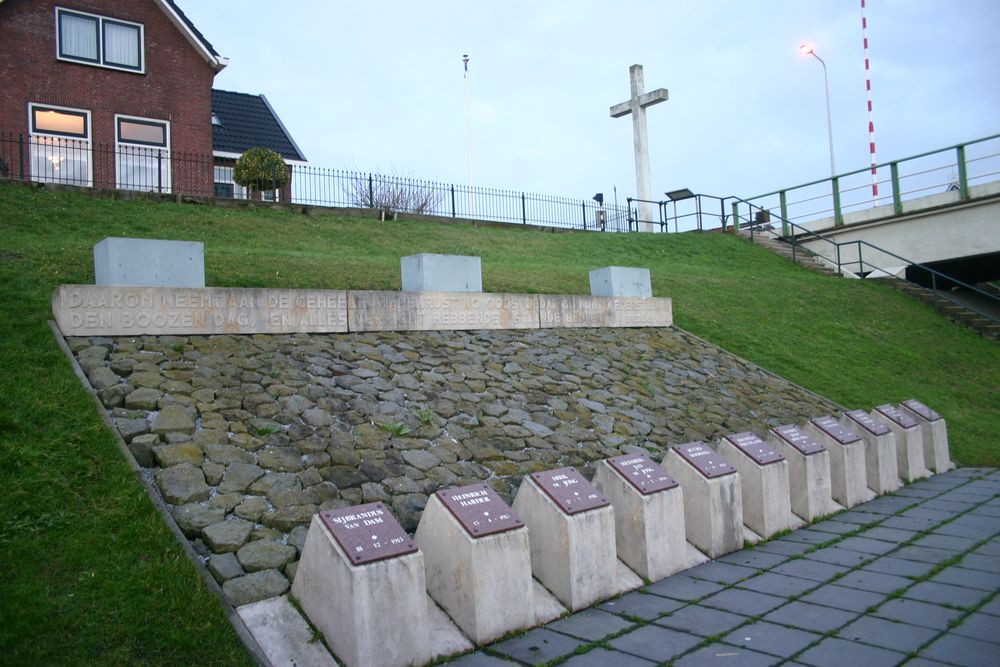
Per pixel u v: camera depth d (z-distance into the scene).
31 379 6.47
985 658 4.56
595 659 4.66
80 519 4.99
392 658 4.40
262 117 31.69
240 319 8.77
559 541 5.64
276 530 5.48
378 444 7.08
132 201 16.61
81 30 21.98
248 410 7.04
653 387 10.68
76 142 21.72
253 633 4.46
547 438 8.16
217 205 17.98
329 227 17.91
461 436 7.69
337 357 8.82
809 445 8.46
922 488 9.78
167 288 8.26
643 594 5.95
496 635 5.01
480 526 5.07
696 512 7.01
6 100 20.62
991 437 12.58
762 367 13.22
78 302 7.68
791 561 6.78
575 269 17.27
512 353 10.52
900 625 5.14
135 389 6.84
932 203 22.28
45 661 3.87
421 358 9.48
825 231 25.05
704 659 4.64
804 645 4.83
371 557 4.43
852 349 15.66
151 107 23.05
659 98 28.58
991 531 7.54
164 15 23.42
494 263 16.72
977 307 21.88
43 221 13.63
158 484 5.65
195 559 4.96
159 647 4.14
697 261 22.41
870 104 33.91
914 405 11.11
